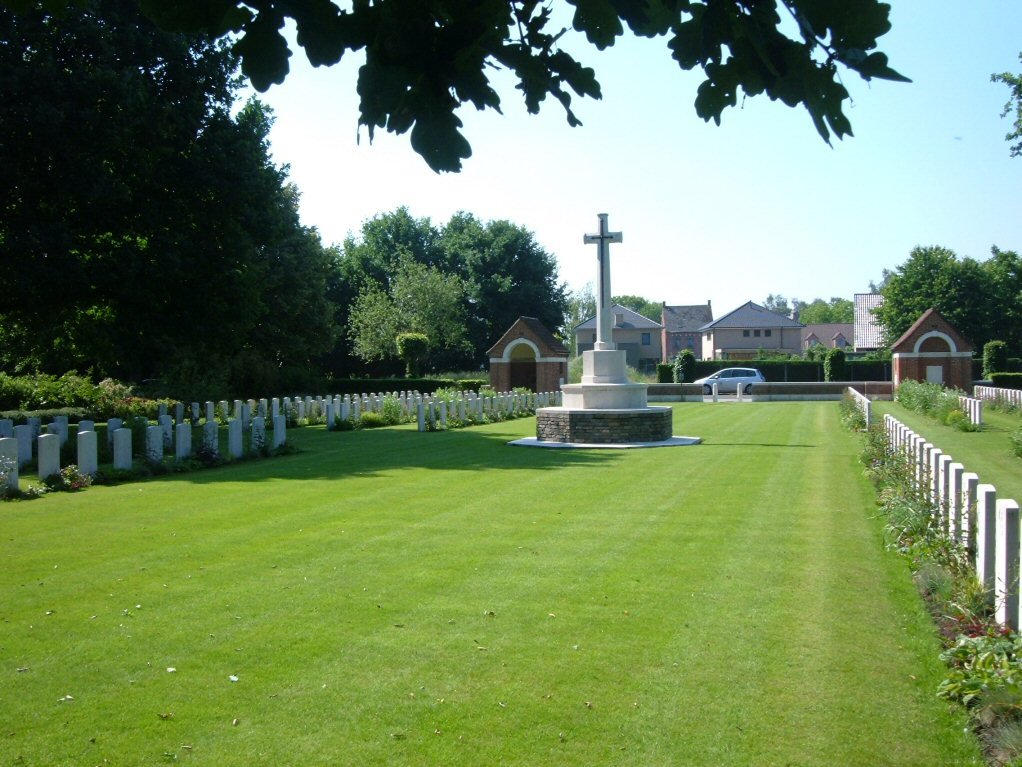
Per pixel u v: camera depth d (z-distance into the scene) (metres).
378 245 68.94
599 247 20.84
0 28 19.61
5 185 20.62
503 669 5.11
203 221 23.97
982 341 60.97
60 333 30.67
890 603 6.34
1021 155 27.45
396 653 5.39
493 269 65.62
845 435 21.30
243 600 6.56
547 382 42.81
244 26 2.64
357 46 2.67
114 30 21.97
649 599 6.50
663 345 85.94
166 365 30.25
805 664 5.14
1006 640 4.66
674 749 4.11
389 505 10.84
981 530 5.68
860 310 77.62
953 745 4.10
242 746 4.16
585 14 2.89
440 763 3.99
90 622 6.03
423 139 2.80
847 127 2.75
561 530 9.16
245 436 20.95
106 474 13.07
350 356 58.94
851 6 2.53
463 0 2.71
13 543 8.59
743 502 10.91
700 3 2.83
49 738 4.25
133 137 21.59
